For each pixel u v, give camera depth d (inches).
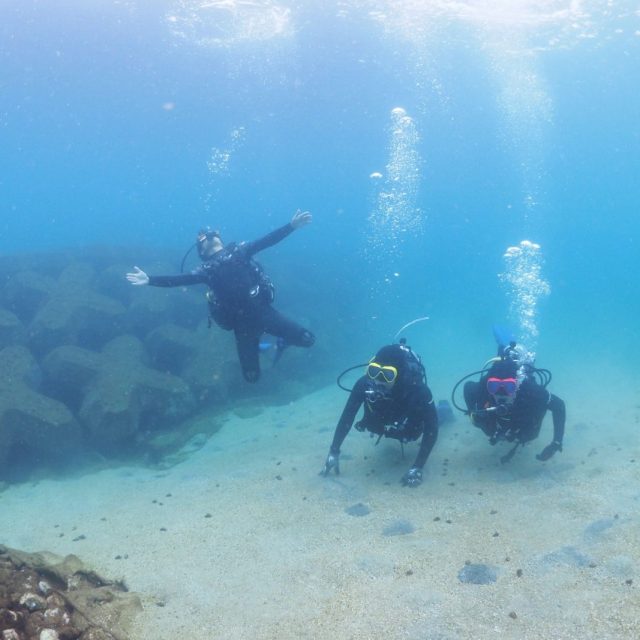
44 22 880.3
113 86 1317.7
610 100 1391.5
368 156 2544.3
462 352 581.6
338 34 892.0
